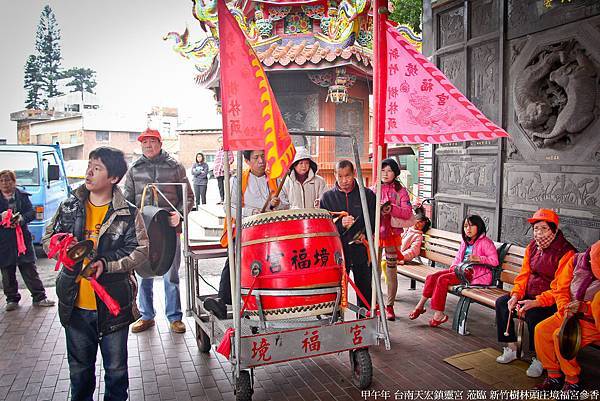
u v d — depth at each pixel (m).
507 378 3.92
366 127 11.23
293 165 4.74
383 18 3.93
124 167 3.10
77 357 3.09
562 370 3.56
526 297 4.09
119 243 3.08
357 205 4.62
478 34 6.43
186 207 4.67
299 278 3.41
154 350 4.64
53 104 36.28
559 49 5.32
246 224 3.62
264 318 3.47
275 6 10.12
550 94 5.50
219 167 13.02
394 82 3.87
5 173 5.84
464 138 3.67
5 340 4.95
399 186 5.42
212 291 6.93
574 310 3.49
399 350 4.53
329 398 3.68
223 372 4.16
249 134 3.07
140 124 31.77
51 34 35.84
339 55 9.31
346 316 5.29
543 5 5.47
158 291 6.74
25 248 5.89
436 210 7.31
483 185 6.46
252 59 3.12
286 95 10.70
